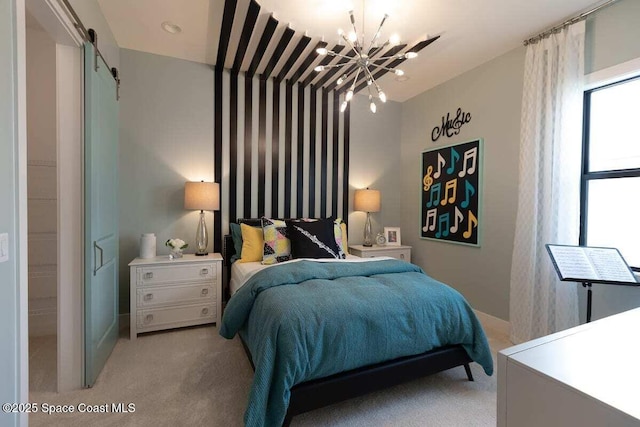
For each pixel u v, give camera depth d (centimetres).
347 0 212
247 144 335
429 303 181
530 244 249
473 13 225
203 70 317
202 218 298
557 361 77
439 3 214
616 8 210
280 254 283
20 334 115
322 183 378
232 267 297
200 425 155
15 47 112
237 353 232
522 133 260
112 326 235
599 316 220
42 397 176
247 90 333
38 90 261
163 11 231
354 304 166
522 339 254
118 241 277
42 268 262
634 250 214
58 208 179
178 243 282
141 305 257
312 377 149
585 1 211
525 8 219
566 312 225
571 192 229
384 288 187
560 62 233
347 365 155
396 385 177
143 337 259
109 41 251
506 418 80
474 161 312
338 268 219
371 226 408
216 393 182
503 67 285
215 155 322
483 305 303
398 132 421
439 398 180
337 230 323
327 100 379
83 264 184
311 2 215
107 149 222
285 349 142
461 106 329
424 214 379
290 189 357
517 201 272
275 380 141
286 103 354
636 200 212
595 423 62
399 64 304
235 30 257
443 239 350
